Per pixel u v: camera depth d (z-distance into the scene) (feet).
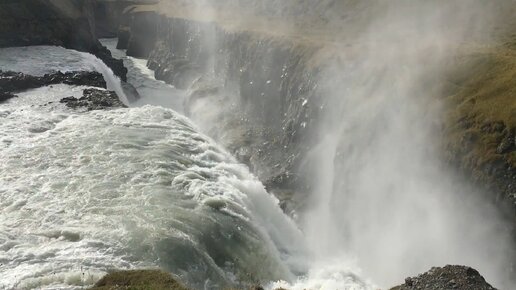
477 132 86.28
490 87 93.97
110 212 75.41
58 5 213.66
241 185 98.89
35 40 195.93
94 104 128.16
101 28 341.21
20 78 139.13
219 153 112.27
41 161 91.81
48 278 57.36
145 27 285.43
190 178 90.74
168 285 56.29
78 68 163.02
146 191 82.94
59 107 123.54
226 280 71.41
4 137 101.55
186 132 115.75
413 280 62.13
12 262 61.00
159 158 96.37
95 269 60.54
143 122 118.01
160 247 67.36
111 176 87.40
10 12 193.77
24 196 78.69
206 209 81.41
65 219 72.49
